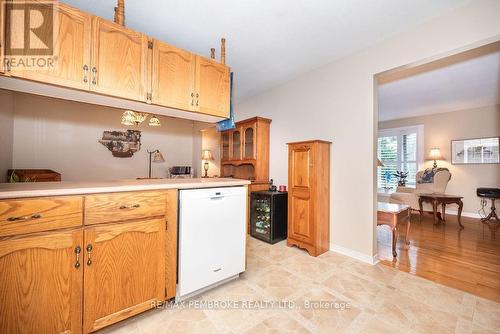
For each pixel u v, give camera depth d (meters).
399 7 1.84
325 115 2.87
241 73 3.14
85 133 3.73
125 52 1.52
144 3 1.82
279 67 2.95
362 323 1.44
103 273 1.28
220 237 1.77
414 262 2.38
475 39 1.77
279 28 2.15
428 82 3.37
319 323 1.43
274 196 2.99
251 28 2.16
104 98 1.54
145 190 1.42
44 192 1.09
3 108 2.73
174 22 2.07
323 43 2.40
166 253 1.52
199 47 2.52
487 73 3.05
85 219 1.21
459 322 1.44
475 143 4.62
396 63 2.23
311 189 2.59
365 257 2.40
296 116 3.27
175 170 4.33
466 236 3.30
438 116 5.08
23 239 1.06
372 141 2.41
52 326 1.14
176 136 4.79
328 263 2.34
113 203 1.30
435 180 4.44
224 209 1.79
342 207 2.63
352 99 2.59
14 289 1.05
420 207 4.20
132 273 1.38
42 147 3.37
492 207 4.21
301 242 2.68
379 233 3.44
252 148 3.67
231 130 4.06
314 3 1.81
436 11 1.89
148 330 1.35
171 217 1.54
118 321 1.33
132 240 1.38
